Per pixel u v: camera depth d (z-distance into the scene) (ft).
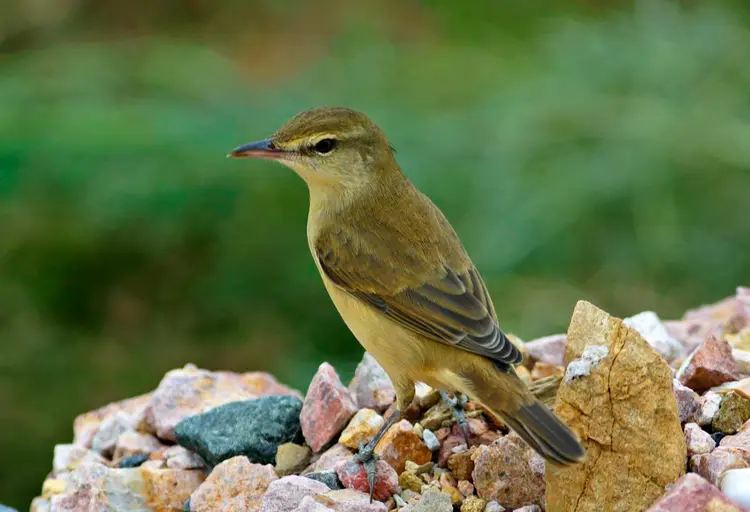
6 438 46.60
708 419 22.76
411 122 54.19
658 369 19.57
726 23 55.57
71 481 25.07
